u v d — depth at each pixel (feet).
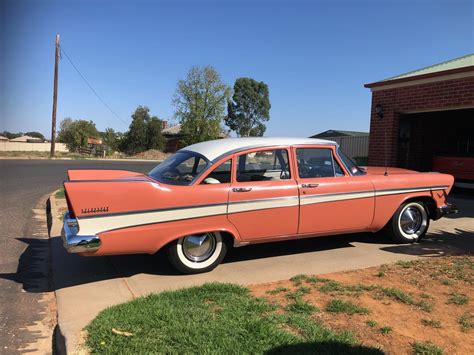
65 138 206.28
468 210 30.89
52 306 14.71
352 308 12.76
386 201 20.07
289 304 13.19
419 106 36.11
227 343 10.57
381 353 10.22
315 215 18.44
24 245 22.72
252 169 17.60
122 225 15.24
